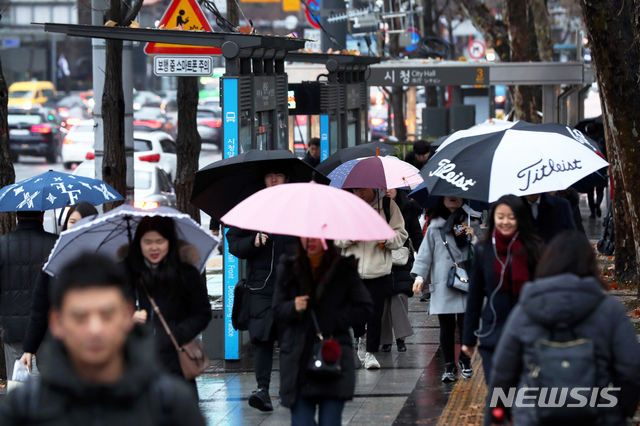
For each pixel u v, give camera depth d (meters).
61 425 7.47
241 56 24.02
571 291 10.41
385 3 73.12
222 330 24.44
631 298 31.78
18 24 190.00
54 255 14.45
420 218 33.81
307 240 13.86
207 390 21.27
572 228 18.31
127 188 30.61
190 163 38.25
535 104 65.69
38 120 95.44
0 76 24.80
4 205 18.48
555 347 10.34
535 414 10.41
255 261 19.11
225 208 20.34
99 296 7.44
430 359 23.86
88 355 7.43
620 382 10.43
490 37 71.81
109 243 14.66
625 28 28.66
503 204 14.73
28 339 15.62
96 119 29.95
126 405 7.59
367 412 18.88
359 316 13.80
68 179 19.58
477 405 19.14
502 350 10.81
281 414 18.98
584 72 52.72
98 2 28.44
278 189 14.01
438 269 20.67
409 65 53.59
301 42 27.55
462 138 19.42
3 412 7.54
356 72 44.06
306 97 37.91
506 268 14.77
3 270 18.02
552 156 18.28
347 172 22.52
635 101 28.61
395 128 74.75
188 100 37.91
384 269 22.16
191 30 24.19
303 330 13.78
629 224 35.22
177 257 13.87
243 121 24.19
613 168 35.22
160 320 13.70
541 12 72.44
